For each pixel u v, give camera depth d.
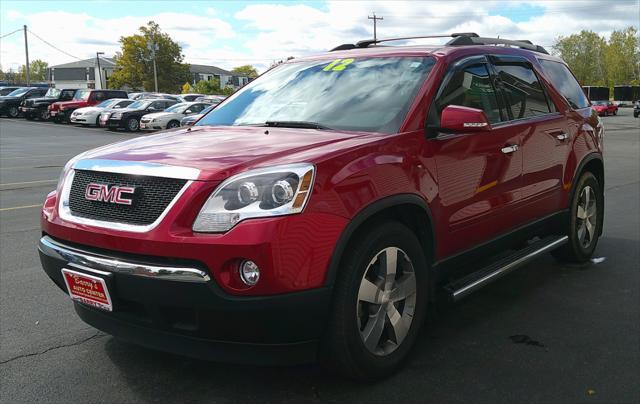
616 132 27.77
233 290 2.65
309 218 2.72
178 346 2.87
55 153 17.06
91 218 3.00
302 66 4.49
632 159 15.00
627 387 3.17
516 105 4.40
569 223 5.14
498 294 4.68
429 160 3.41
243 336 2.73
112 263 2.83
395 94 3.66
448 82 3.78
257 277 2.63
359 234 3.01
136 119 28.52
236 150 3.05
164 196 2.79
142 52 78.50
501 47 4.58
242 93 4.55
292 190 2.70
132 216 2.86
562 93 5.12
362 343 3.04
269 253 2.62
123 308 2.91
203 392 3.12
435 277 3.57
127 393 3.11
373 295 3.09
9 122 32.88
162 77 79.81
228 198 2.69
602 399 3.04
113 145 3.48
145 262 2.76
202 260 2.65
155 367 3.40
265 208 2.66
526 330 3.95
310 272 2.73
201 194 2.71
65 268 3.03
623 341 3.77
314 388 3.15
